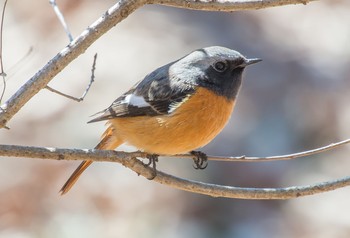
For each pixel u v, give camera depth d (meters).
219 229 13.11
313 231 13.08
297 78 16.80
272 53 17.62
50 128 14.30
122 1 6.45
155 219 13.09
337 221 13.26
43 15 17.39
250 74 16.73
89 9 17.83
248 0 6.78
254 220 13.33
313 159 14.64
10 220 12.89
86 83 15.41
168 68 8.32
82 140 14.03
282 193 6.98
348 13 19.59
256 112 15.58
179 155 8.24
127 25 17.69
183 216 13.23
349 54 17.95
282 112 15.68
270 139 14.91
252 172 13.89
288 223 13.29
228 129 14.88
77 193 13.41
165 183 7.03
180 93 7.95
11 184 13.36
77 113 14.66
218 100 8.00
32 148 6.31
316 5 19.84
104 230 12.80
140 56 16.42
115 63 16.09
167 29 17.77
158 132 7.95
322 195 13.86
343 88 16.62
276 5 6.79
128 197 13.43
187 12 18.80
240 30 18.42
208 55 8.11
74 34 16.88
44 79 6.36
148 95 8.06
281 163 14.31
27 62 15.21
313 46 18.12
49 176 13.61
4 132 14.13
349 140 7.16
